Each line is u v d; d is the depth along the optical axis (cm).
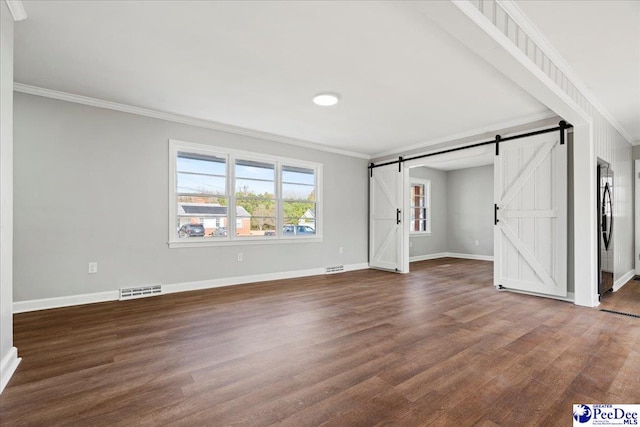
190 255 448
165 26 234
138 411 166
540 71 248
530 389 188
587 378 200
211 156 473
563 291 392
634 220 576
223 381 197
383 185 638
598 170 386
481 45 203
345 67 294
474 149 490
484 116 427
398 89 342
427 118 435
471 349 245
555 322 310
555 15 217
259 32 241
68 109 366
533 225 420
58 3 207
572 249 392
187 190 454
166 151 430
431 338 268
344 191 631
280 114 423
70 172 366
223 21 227
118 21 228
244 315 331
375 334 277
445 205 880
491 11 195
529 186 424
